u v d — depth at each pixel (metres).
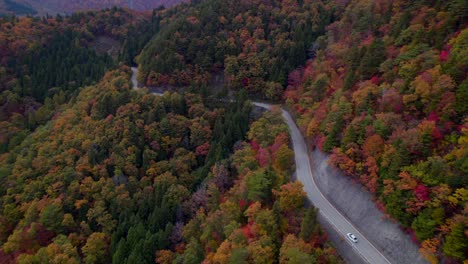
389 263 50.22
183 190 77.88
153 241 67.12
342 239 54.66
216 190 70.62
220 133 89.06
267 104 102.56
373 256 51.47
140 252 65.88
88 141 87.88
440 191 45.03
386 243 51.75
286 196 58.31
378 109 62.59
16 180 86.50
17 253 73.38
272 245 52.47
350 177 60.91
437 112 53.53
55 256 68.38
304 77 94.94
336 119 67.94
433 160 47.66
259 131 82.00
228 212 62.12
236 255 50.91
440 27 63.12
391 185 50.97
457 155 46.59
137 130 89.88
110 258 72.75
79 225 77.50
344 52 86.38
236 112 93.62
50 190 80.75
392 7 84.00
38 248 74.00
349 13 100.12
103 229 75.44
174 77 109.50
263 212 55.97
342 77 80.75
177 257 62.47
